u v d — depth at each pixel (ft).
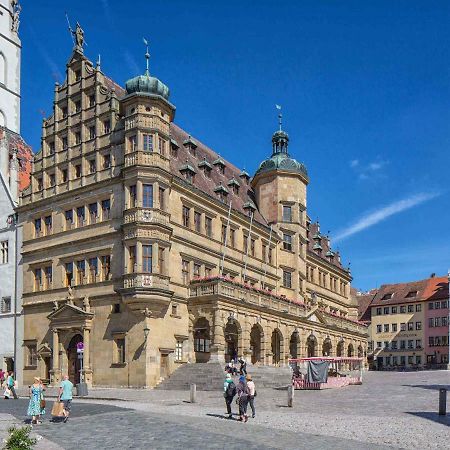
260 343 198.59
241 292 187.62
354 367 268.21
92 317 176.35
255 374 172.35
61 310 180.45
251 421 90.79
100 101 188.34
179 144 211.20
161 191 175.11
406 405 115.03
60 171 195.83
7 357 199.62
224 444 69.15
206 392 148.15
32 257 198.90
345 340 270.05
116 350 169.89
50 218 196.95
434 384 177.58
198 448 66.64
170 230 173.68
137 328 166.40
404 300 406.41
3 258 208.85
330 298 300.61
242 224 219.20
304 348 226.17
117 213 176.04
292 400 113.50
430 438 73.05
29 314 196.24
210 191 207.10
